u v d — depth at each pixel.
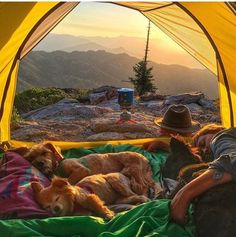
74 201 1.02
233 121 1.85
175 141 1.21
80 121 2.70
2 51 1.45
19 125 2.59
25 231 0.91
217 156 0.95
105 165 1.33
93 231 0.94
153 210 0.98
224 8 1.50
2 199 1.04
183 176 1.06
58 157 1.32
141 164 1.32
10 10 1.24
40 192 1.04
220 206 0.85
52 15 1.67
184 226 0.92
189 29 1.85
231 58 1.71
